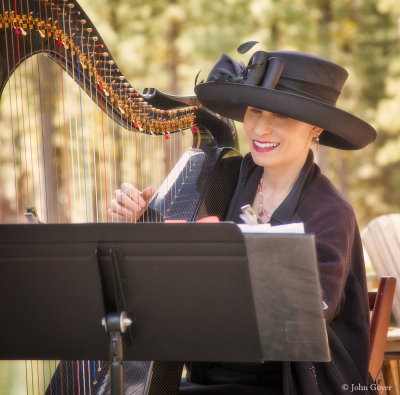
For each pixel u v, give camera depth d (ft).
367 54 190.90
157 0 187.01
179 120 33.50
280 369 29.81
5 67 22.38
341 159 207.92
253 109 30.50
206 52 173.68
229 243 20.90
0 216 170.81
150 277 21.86
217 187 33.55
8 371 73.46
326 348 21.75
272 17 172.65
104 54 28.14
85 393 27.86
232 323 21.94
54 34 25.05
